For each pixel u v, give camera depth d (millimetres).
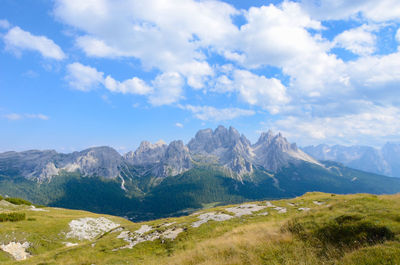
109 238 40594
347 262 12781
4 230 44031
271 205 49000
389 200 22594
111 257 30703
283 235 20422
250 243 20219
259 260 16297
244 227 30375
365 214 18406
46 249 43594
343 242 16047
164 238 35688
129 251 32844
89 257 31562
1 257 37625
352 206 22328
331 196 54906
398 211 17500
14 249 40594
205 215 45312
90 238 53562
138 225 48938
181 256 23078
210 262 17828
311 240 17844
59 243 46812
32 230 47406
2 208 63344
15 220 50375
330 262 13859
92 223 61312
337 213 21078
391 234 14406
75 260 31031
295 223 22125
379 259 11820
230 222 38062
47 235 47688
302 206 45375
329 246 16047
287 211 42062
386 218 16703
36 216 57312
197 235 33844
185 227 38875
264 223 30516
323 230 18422
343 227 17422
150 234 39250
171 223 44344
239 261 16844
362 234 15680
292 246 17500
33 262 32219
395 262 11055
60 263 30422
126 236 40531
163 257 27859
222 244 22719
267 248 18156
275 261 15555
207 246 23969
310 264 14266
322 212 22828
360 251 13430
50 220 55031
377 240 14617
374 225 15969
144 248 33344
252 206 49750
